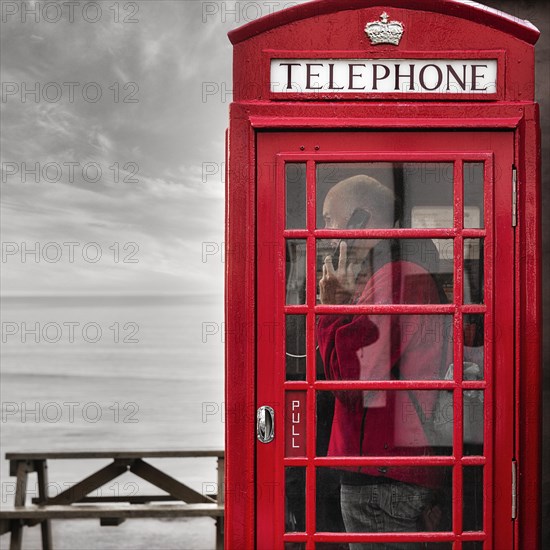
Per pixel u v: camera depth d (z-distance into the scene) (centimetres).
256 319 319
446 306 318
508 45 318
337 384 320
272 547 321
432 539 321
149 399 2392
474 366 321
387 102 317
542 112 373
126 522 802
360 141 318
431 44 318
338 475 324
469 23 318
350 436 323
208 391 2511
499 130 318
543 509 372
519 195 318
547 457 373
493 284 318
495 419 321
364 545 323
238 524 321
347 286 320
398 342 321
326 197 320
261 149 318
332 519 324
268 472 320
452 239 319
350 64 317
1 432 1967
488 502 321
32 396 2445
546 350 374
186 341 3659
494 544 321
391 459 321
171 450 563
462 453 321
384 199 319
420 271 320
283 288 318
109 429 2011
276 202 318
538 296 320
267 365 320
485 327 319
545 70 374
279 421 320
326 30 317
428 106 316
